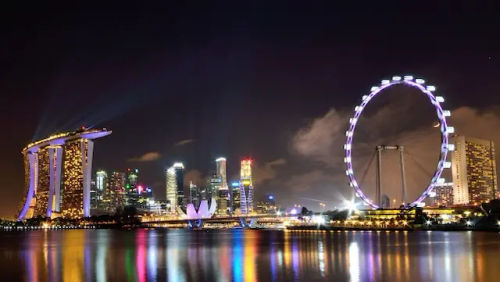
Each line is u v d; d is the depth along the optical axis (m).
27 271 146.38
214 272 137.88
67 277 133.00
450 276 122.94
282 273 133.00
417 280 118.19
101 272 141.62
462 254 172.25
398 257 165.25
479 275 123.88
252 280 122.38
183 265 155.88
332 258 166.50
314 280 120.81
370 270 135.25
